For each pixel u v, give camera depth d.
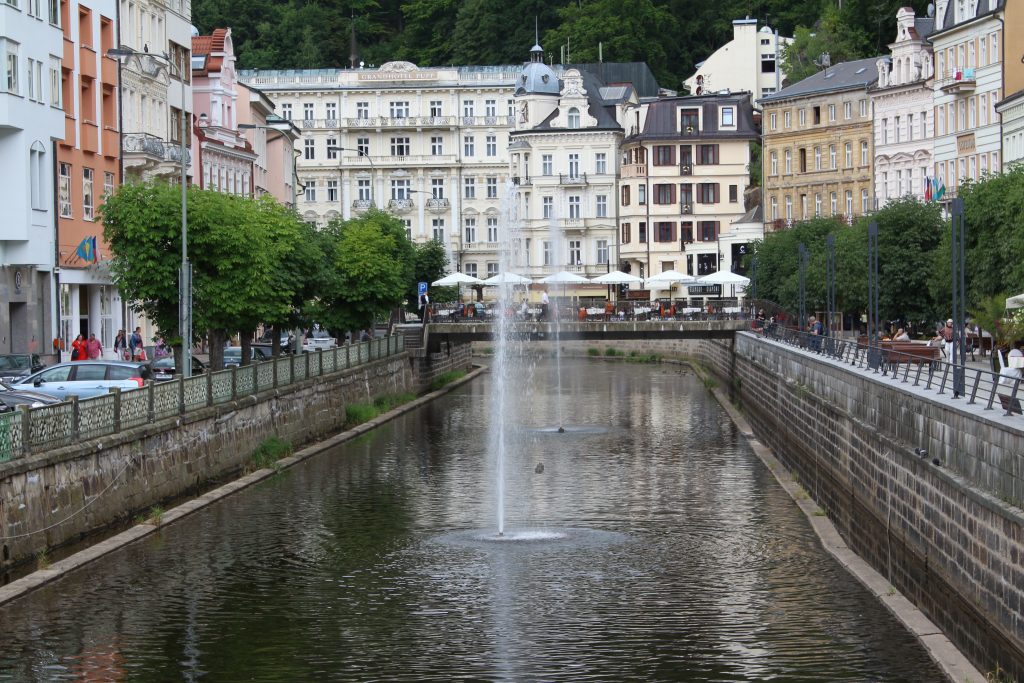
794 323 106.44
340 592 37.75
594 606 36.28
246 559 41.59
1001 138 104.69
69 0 77.81
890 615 35.28
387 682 29.98
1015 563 32.00
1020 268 69.69
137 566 40.16
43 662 31.20
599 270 167.75
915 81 128.75
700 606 36.19
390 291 95.44
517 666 31.06
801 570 40.44
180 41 101.19
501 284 57.81
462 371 127.50
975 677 29.58
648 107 164.50
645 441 73.44
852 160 142.25
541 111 169.25
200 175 106.25
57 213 76.31
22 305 73.38
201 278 63.19
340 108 184.38
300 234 74.62
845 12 179.00
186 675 30.44
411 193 184.00
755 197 167.88
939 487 39.59
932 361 46.31
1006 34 106.31
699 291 161.38
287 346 100.25
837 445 59.03
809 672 30.50
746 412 91.12
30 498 38.19
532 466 62.91
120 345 78.00
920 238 96.56
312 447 68.25
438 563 41.38
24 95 71.31
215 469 55.34
